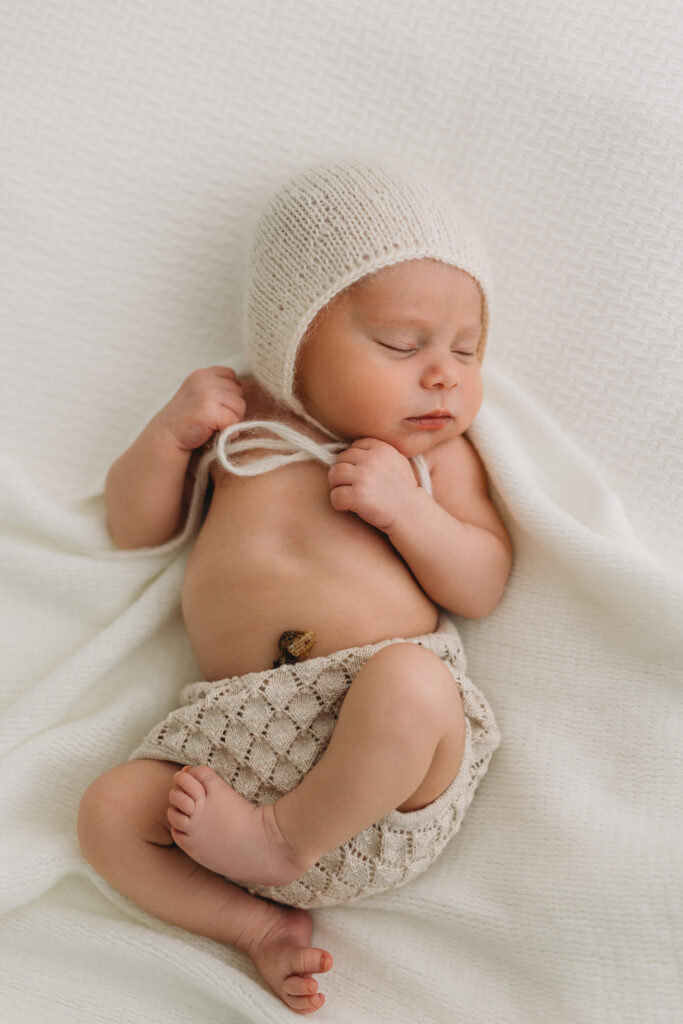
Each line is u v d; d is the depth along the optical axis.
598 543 1.42
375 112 1.58
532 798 1.42
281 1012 1.29
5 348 1.58
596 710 1.44
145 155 1.57
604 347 1.57
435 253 1.32
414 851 1.31
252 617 1.38
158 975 1.36
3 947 1.40
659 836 1.34
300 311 1.34
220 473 1.48
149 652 1.59
